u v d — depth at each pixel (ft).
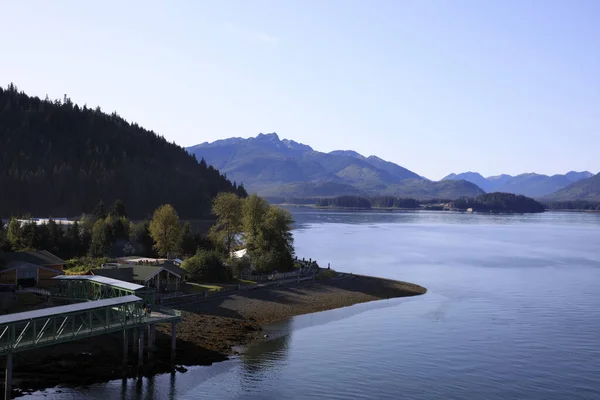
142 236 473.26
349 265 530.27
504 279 450.30
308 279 395.14
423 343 254.47
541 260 586.04
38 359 200.23
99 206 580.30
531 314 315.99
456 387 201.05
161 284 322.96
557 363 227.61
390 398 190.60
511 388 200.85
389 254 631.97
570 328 283.38
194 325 262.06
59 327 205.26
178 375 205.87
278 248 422.00
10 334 192.65
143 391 190.39
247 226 445.78
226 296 323.16
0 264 298.56
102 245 417.90
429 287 409.69
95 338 223.30
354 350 242.17
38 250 363.97
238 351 236.63
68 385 188.75
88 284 262.67
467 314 315.78
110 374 199.11
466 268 518.37
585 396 194.59
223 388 196.34
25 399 176.65
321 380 205.77
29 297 267.59
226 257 411.75
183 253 439.22
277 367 218.59
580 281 439.63
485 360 230.68
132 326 207.00
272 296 338.75
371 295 368.89
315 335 265.95
